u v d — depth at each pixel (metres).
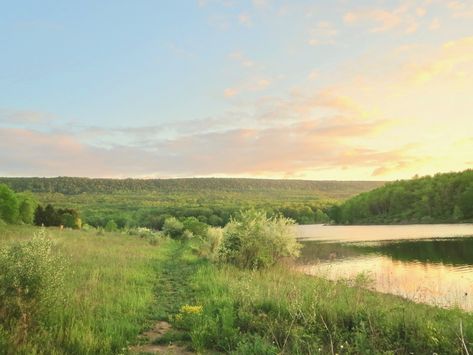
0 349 7.11
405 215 127.75
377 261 33.72
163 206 177.62
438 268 28.72
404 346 8.55
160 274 20.30
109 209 157.75
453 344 8.26
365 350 8.07
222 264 23.22
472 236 59.31
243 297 11.62
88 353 7.77
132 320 10.60
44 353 7.48
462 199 105.31
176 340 9.41
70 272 15.90
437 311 12.46
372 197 143.50
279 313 10.22
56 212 81.31
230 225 26.23
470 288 20.31
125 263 21.80
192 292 15.34
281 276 19.78
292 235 25.61
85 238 40.00
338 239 65.25
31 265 8.97
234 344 8.62
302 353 8.11
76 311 10.11
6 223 53.62
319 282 15.50
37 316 8.80
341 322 9.88
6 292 8.59
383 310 10.22
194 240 54.41
